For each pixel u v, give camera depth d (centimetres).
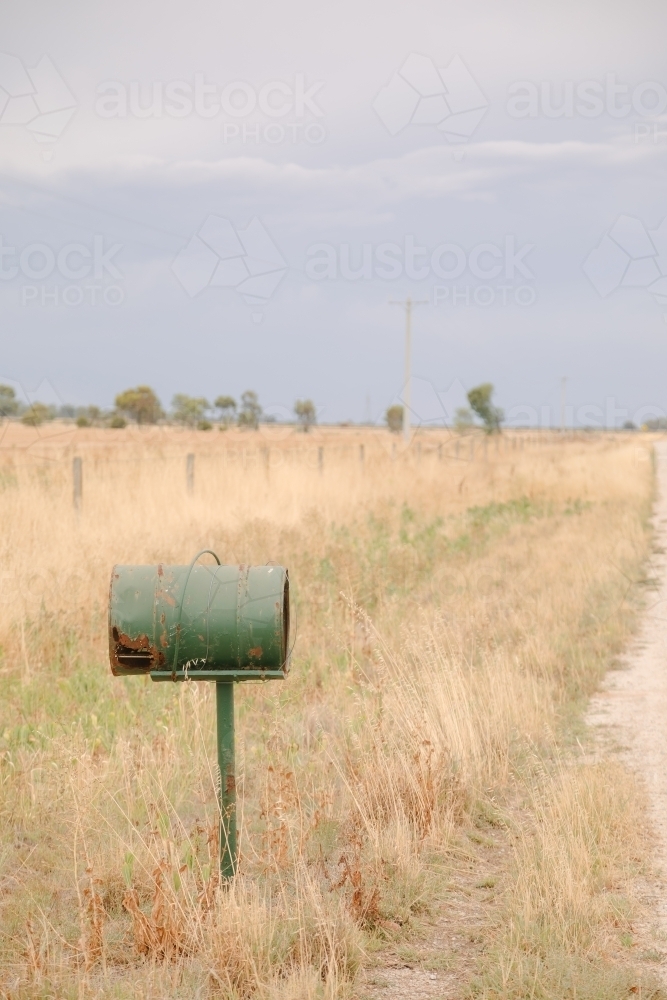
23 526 3969
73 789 1712
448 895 1565
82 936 1337
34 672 2602
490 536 5303
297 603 3325
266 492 5741
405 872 1580
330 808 1762
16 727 2194
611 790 1872
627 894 1538
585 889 1506
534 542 5066
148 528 4241
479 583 3947
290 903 1488
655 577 4347
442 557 4556
